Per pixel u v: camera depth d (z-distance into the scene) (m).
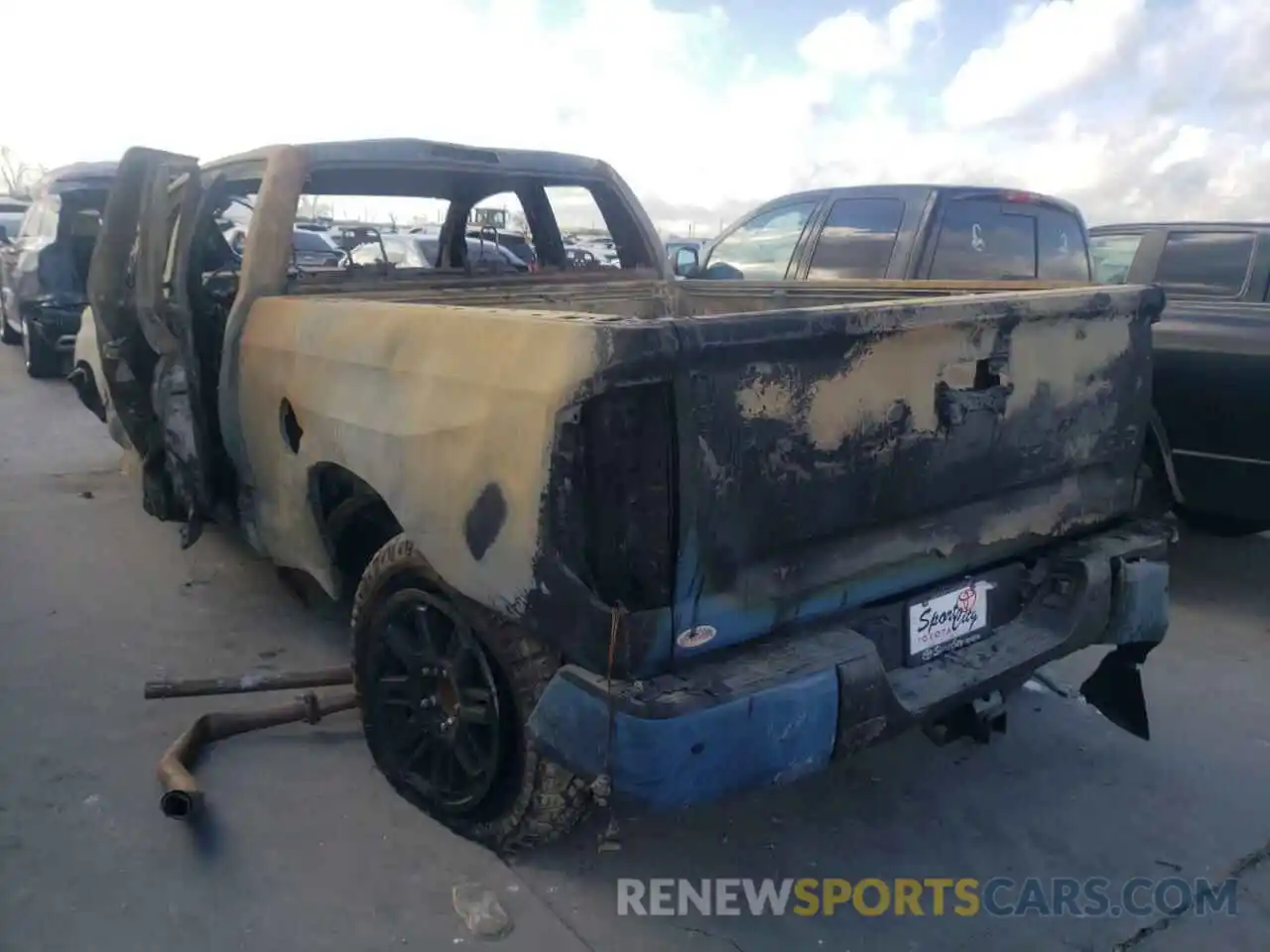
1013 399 2.72
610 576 2.17
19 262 10.59
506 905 2.64
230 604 4.54
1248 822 3.09
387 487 2.66
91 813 2.96
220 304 3.95
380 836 2.90
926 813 3.12
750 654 2.31
